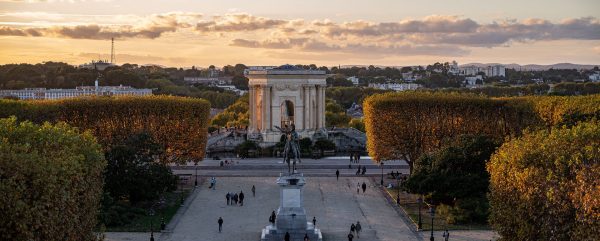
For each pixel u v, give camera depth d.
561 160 126.69
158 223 198.75
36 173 113.06
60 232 120.06
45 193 113.06
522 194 129.12
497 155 153.38
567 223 119.38
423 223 197.75
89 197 136.50
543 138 149.62
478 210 194.12
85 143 146.50
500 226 137.88
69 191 121.88
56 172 116.12
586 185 115.88
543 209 123.88
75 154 135.75
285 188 181.38
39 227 113.25
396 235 186.12
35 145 133.50
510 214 133.88
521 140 157.38
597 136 140.88
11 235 107.88
